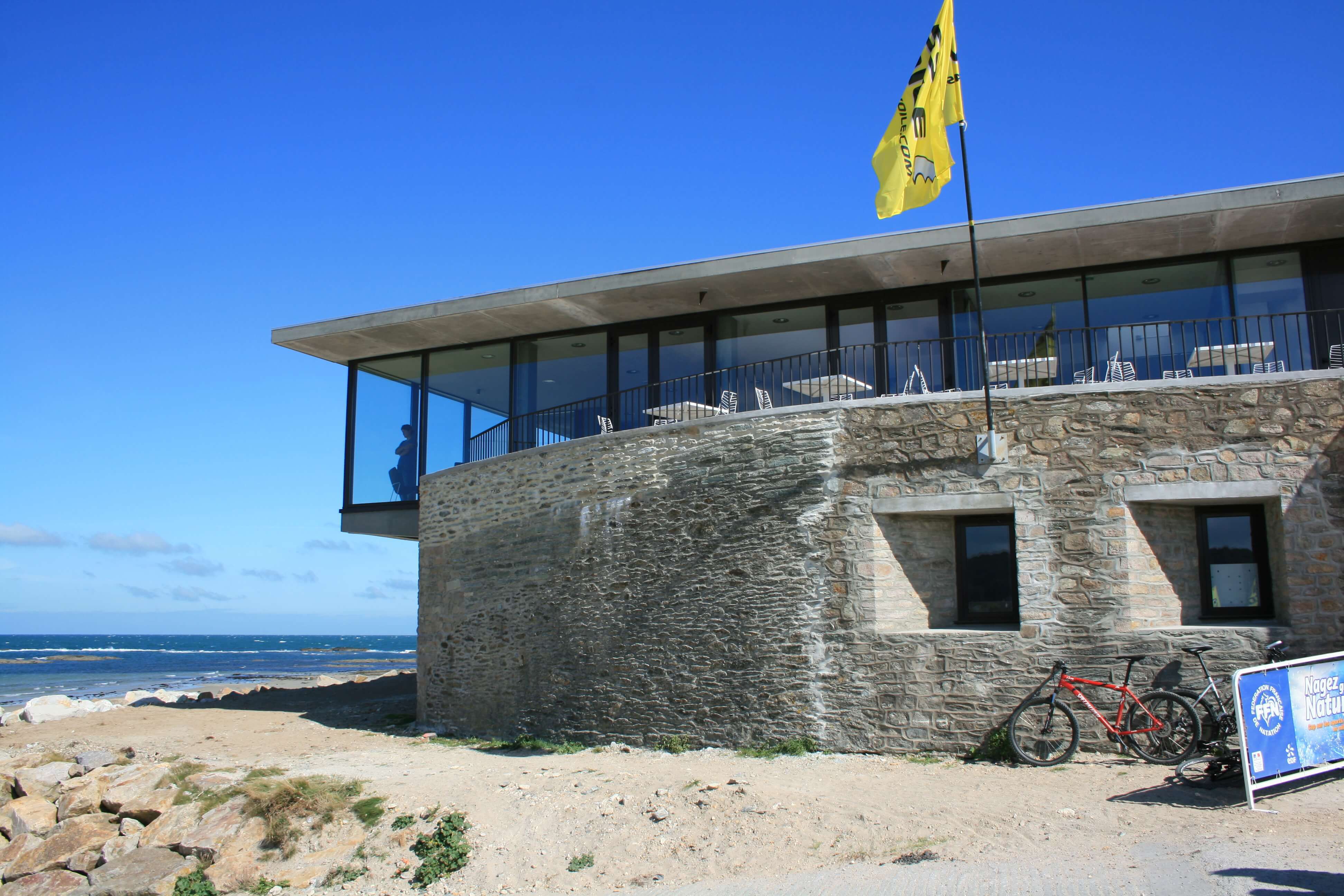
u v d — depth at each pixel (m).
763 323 16.14
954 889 6.84
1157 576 10.67
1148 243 13.51
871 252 13.91
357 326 17.56
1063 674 10.16
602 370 17.22
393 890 9.40
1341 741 8.54
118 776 13.38
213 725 17.88
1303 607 9.98
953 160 11.57
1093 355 14.04
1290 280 13.52
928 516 11.83
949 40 11.52
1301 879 6.16
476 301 16.50
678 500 13.05
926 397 11.61
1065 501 10.87
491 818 10.21
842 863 7.95
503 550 15.16
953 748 10.77
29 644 143.00
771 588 12.02
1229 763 8.55
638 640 13.04
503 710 14.59
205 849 10.73
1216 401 10.58
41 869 11.51
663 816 9.49
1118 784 9.00
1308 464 10.19
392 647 139.88
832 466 11.90
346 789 11.55
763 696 11.84
